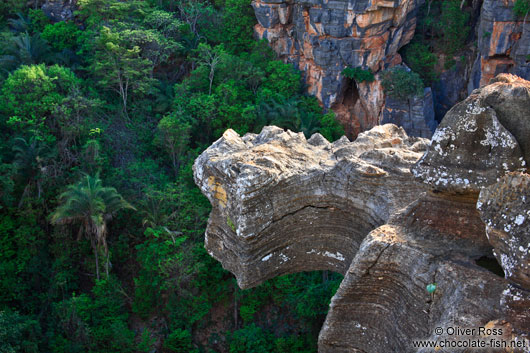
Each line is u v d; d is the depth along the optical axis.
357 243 9.46
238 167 9.45
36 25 53.78
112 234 38.69
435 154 7.38
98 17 50.47
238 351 35.06
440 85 55.28
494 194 6.30
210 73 48.53
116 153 43.16
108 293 35.81
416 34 56.47
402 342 7.39
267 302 37.56
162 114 48.12
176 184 40.56
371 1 46.72
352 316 8.10
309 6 49.59
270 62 52.19
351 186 9.24
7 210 37.69
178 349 34.56
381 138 10.63
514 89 6.85
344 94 53.94
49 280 36.41
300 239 9.84
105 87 46.56
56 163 39.38
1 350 29.75
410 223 7.86
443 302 6.70
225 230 10.04
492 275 6.55
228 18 55.28
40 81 40.59
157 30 51.47
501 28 47.78
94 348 33.50
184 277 34.84
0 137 40.12
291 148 10.23
